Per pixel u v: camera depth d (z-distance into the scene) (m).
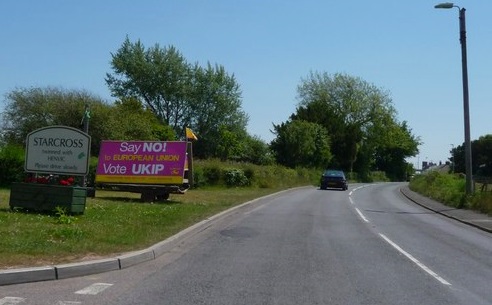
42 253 9.93
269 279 9.47
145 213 17.38
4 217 14.01
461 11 27.00
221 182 39.31
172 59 67.69
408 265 11.29
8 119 42.34
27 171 17.45
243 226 17.55
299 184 54.16
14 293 7.79
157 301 7.71
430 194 37.00
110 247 11.11
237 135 68.75
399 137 91.62
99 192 26.70
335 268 10.70
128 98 59.41
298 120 70.06
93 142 39.16
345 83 88.12
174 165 24.34
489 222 20.72
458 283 9.59
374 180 88.69
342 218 21.34
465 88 27.30
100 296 7.86
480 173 77.00
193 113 69.50
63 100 41.84
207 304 7.64
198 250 12.54
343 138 77.31
